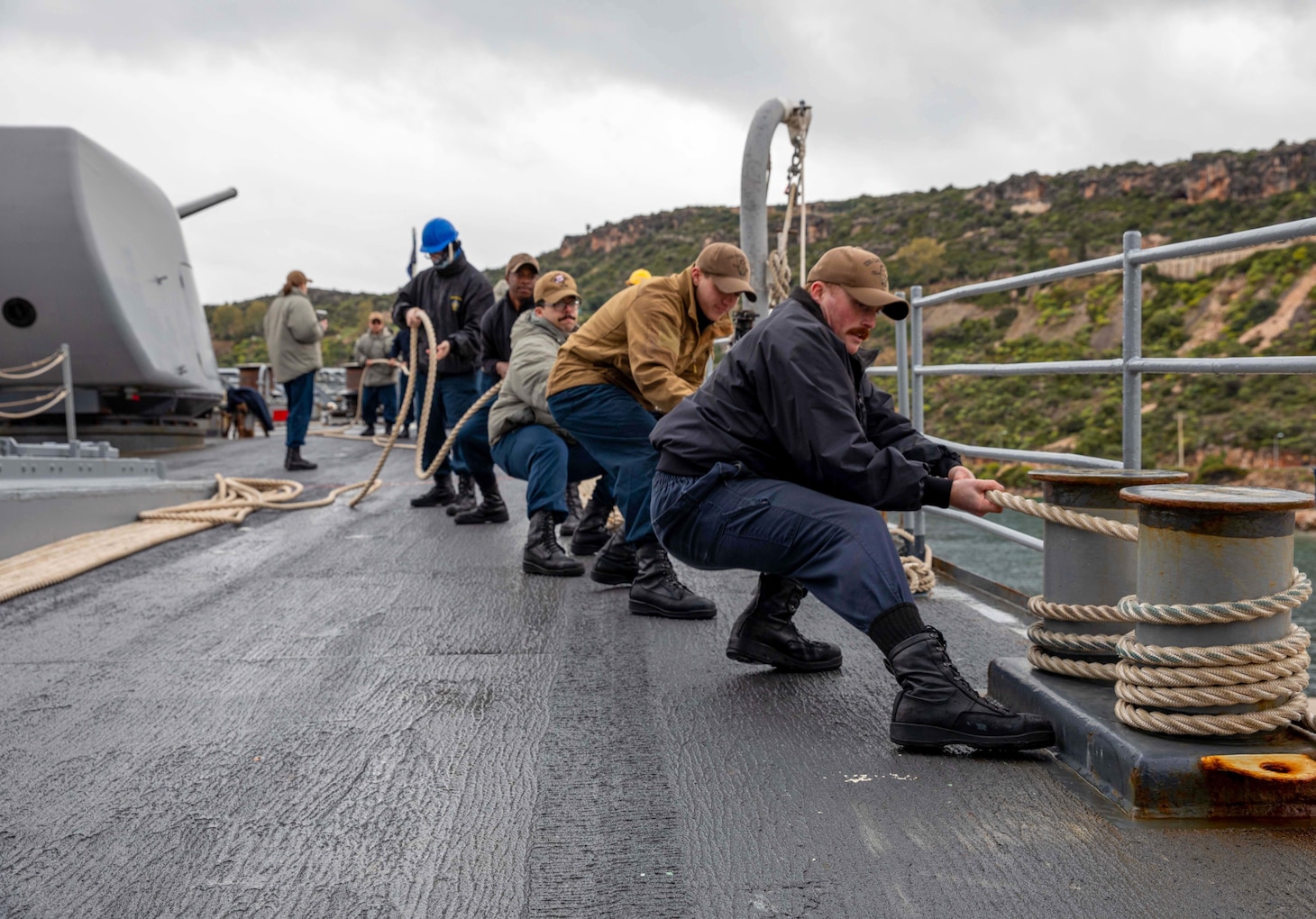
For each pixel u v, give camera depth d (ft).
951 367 15.33
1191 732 7.18
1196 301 379.14
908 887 6.13
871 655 11.52
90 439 42.65
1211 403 280.31
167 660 11.75
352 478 33.68
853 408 8.79
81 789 7.94
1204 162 509.76
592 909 5.97
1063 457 12.82
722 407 9.42
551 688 10.39
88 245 38.88
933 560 17.35
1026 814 7.11
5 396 39.83
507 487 30.96
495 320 21.15
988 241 496.23
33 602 14.98
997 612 13.74
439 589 15.56
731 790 7.69
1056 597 8.79
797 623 13.03
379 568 17.47
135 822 7.32
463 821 7.24
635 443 13.62
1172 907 5.82
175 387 43.57
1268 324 335.06
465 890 6.23
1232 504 7.00
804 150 19.48
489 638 12.52
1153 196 505.25
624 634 12.59
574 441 17.31
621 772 8.10
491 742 8.83
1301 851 6.45
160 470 26.53
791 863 6.49
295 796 7.72
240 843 6.94
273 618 13.80
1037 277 13.35
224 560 18.42
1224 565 7.16
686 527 9.50
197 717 9.64
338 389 97.55
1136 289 11.62
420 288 24.20
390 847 6.84
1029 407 259.39
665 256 543.39
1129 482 8.32
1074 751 7.88
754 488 9.11
